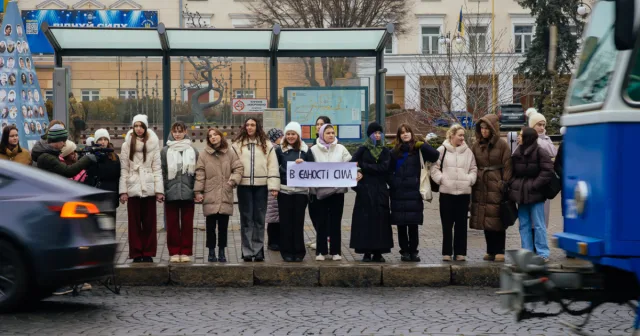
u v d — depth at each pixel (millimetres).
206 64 17719
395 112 49125
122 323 9398
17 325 9117
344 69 17656
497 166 12852
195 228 16750
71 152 11930
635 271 7301
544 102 38312
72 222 9469
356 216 12844
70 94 17141
